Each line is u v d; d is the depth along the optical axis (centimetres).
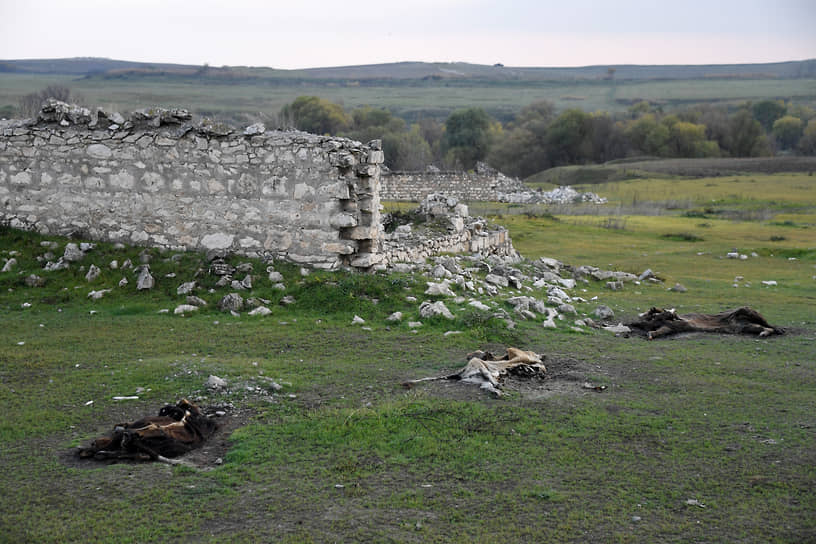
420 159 8694
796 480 771
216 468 790
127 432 813
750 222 5206
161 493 729
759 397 1066
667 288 2269
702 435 904
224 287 1570
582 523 684
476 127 11638
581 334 1491
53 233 1766
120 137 1722
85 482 748
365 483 762
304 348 1265
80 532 656
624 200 7156
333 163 1645
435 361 1216
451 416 940
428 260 2006
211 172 1698
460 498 733
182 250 1712
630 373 1203
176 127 1709
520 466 807
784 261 3119
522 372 1156
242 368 1113
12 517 676
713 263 3048
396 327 1420
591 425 931
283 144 1666
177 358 1162
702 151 12244
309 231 1673
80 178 1747
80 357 1167
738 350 1390
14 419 904
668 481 773
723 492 747
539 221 4831
